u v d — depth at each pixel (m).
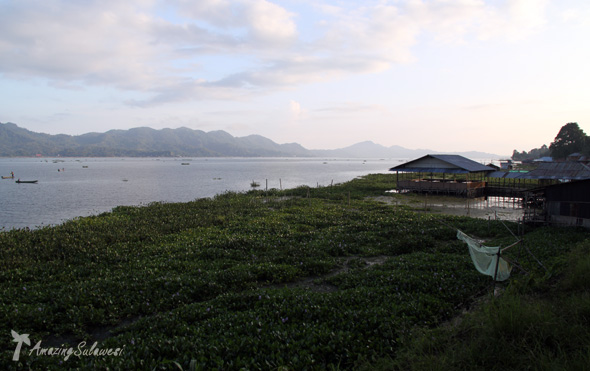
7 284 13.04
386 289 11.48
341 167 177.62
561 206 21.88
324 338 8.19
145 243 19.75
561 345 6.84
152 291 11.89
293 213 30.47
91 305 10.58
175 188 64.88
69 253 17.42
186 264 15.06
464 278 12.46
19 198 49.34
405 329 8.53
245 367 7.05
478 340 7.19
